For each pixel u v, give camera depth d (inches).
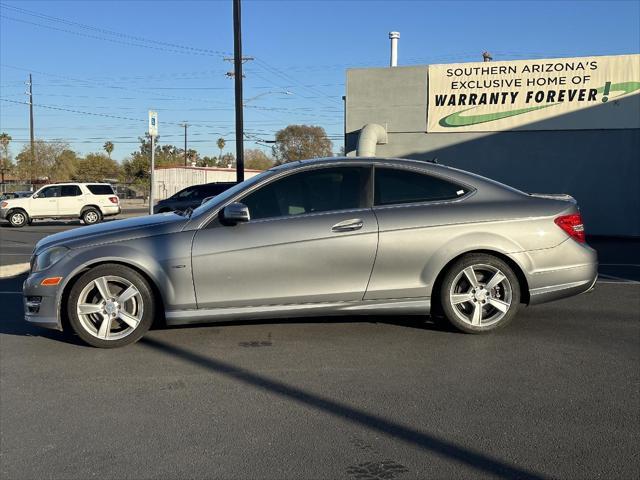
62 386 179.9
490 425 149.5
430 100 725.3
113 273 209.2
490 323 222.5
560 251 220.5
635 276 374.6
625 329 235.0
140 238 210.8
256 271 209.9
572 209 226.1
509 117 704.4
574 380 179.9
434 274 215.5
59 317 210.5
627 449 136.4
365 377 183.9
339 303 215.0
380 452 136.3
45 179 2439.7
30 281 212.5
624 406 160.6
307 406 162.7
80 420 156.0
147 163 2696.9
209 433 147.3
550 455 133.9
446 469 128.3
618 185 676.7
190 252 207.8
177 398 169.6
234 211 204.2
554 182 696.4
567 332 230.7
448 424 150.3
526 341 218.8
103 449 139.9
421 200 220.5
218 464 131.9
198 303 210.1
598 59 671.1
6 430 150.6
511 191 225.9
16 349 216.5
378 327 238.1
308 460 133.0
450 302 219.5
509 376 183.6
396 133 738.2
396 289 215.3
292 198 217.6
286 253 209.9
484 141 714.2
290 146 2588.6
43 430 150.4
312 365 195.2
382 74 737.0
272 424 151.9
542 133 697.0
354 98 746.2
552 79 687.1
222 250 208.7
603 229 684.7
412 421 152.3
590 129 680.4
